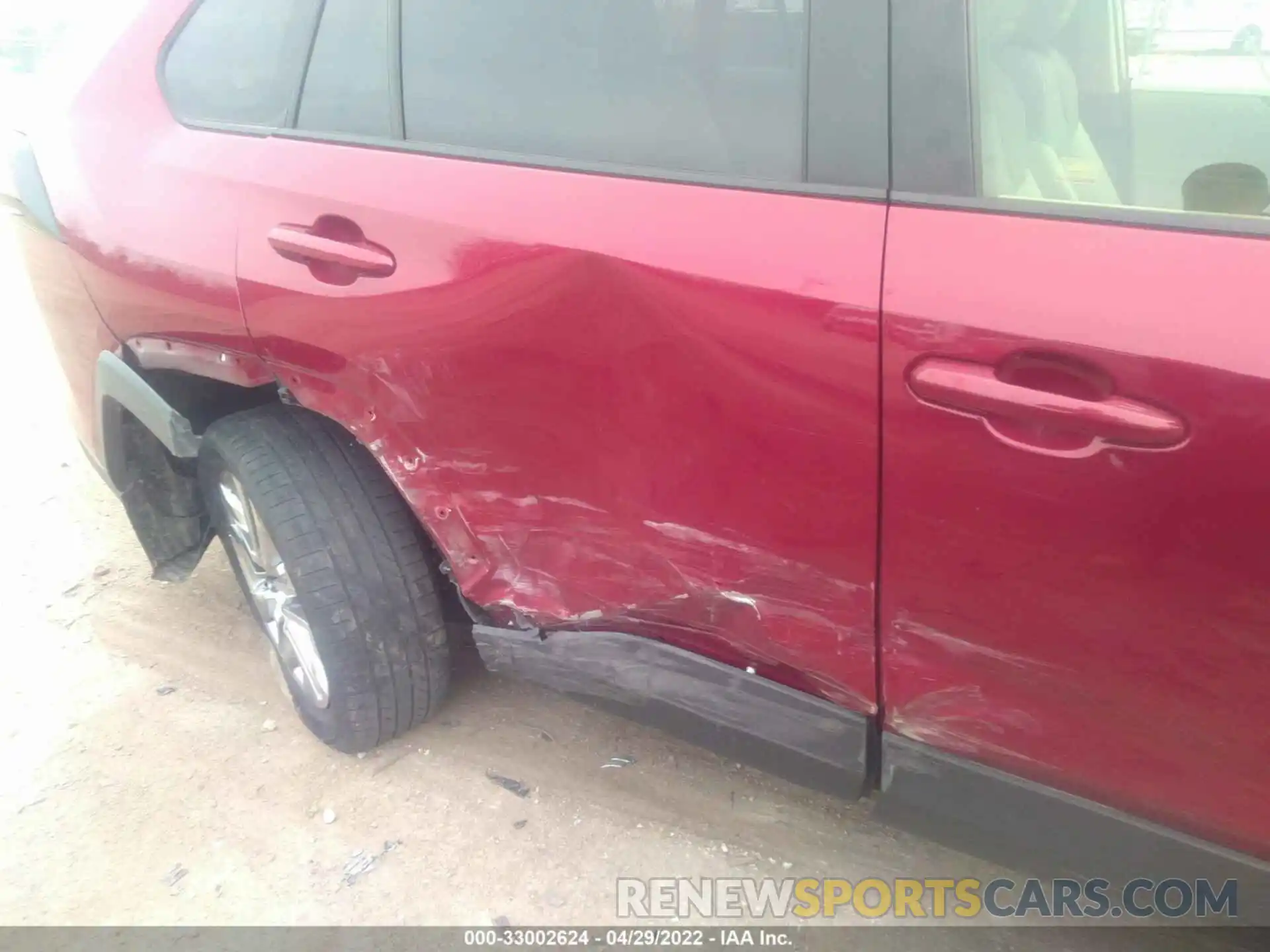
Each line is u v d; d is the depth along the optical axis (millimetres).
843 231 1326
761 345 1366
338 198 1743
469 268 1595
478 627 1947
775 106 1403
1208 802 1283
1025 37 1399
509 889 1931
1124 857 1384
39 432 3943
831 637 1505
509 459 1720
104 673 2543
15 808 2139
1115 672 1272
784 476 1421
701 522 1545
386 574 2002
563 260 1506
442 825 2074
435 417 1756
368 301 1715
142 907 1909
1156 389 1133
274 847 2033
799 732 1604
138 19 2199
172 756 2273
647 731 2328
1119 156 1450
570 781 2182
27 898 1934
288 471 1993
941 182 1290
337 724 2104
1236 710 1211
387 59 1768
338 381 1839
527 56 1627
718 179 1437
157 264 2014
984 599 1328
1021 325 1194
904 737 1517
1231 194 1293
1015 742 1402
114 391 2258
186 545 2592
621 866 1976
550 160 1582
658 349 1464
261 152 1898
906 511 1336
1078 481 1197
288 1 1916
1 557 3072
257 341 1907
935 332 1240
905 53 1305
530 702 2420
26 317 5387
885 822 1648
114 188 2105
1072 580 1249
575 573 1767
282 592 2219
